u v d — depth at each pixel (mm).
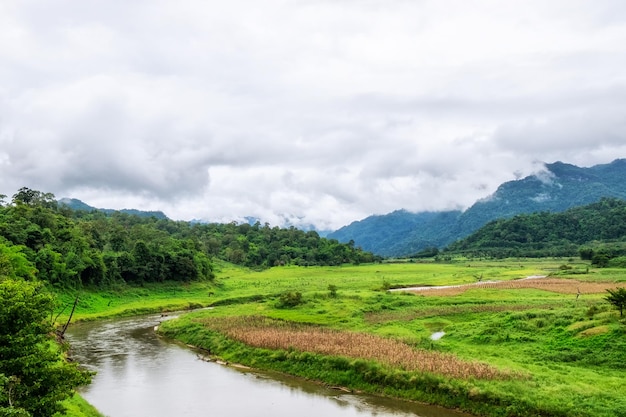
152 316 86875
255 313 72250
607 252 176875
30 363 20359
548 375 36156
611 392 31672
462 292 88875
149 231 162625
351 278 135625
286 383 42656
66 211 164750
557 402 30734
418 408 35312
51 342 47812
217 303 99438
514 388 33562
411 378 37719
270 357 48188
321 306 74250
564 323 47781
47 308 22703
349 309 70812
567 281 103500
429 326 60844
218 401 38125
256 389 41094
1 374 17797
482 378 36344
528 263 194625
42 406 20453
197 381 43688
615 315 45531
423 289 100625
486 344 48031
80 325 76125
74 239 104125
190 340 60688
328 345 47875
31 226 99125
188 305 97125
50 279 88000
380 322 62250
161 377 45156
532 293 84938
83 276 97375
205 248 199875
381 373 39594
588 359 39594
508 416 31578
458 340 50875
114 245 128000
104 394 40125
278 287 116312
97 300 94250
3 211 112438
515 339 47312
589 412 29203
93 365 49781
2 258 54062
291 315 68938
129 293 104062
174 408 36688
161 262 115875
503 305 70250
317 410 35719
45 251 90500
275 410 35938
